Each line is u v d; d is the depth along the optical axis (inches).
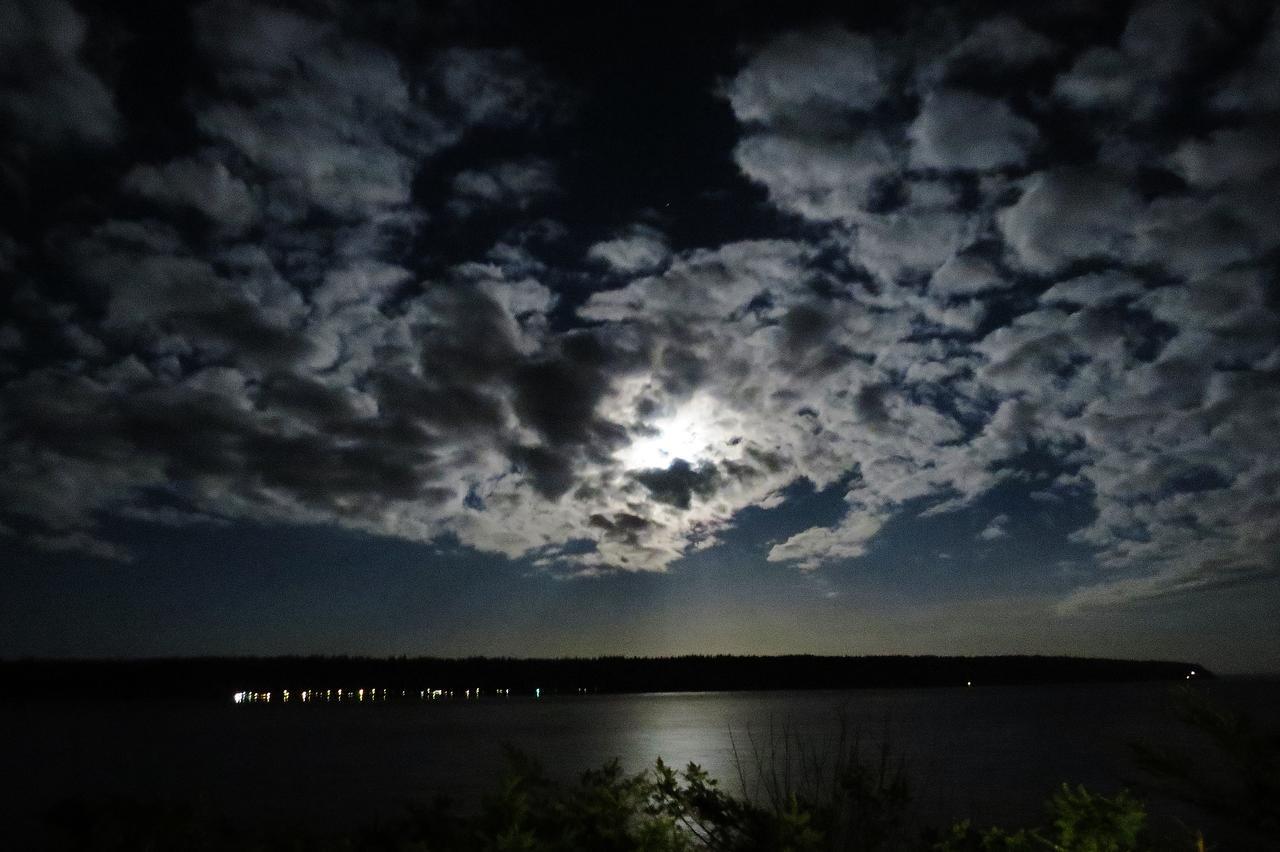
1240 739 127.5
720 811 175.0
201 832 169.3
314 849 162.9
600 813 165.2
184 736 6033.5
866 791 178.2
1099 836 153.0
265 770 3513.8
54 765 3833.7
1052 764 2760.8
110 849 164.4
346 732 6505.9
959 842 176.4
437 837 162.2
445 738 5610.2
